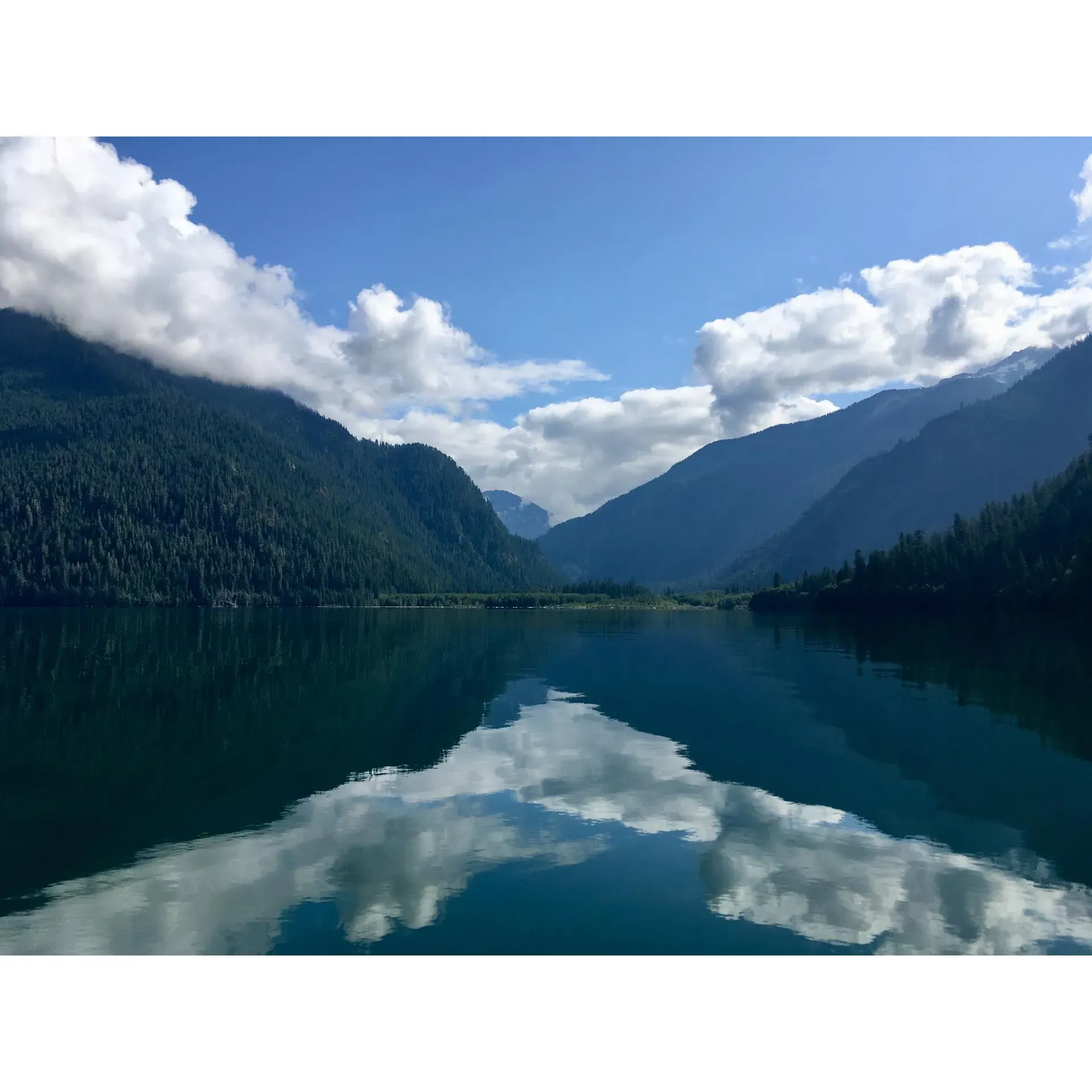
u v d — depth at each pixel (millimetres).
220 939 17375
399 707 46281
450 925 18047
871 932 18000
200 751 34781
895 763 33062
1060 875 21109
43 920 18250
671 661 72125
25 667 63562
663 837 23875
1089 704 46438
